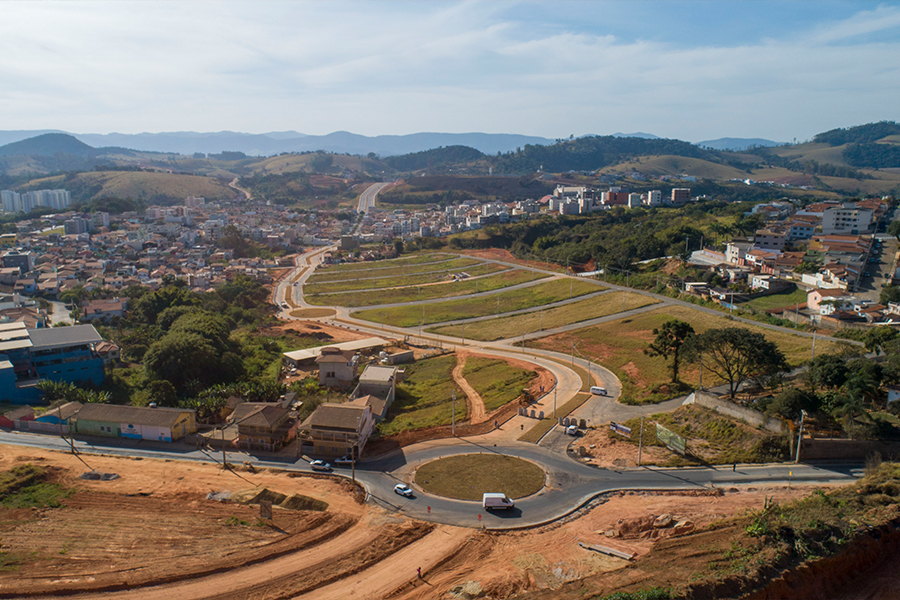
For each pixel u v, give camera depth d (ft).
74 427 331.77
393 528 228.63
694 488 248.52
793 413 281.13
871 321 453.17
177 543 217.97
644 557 185.16
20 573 197.88
